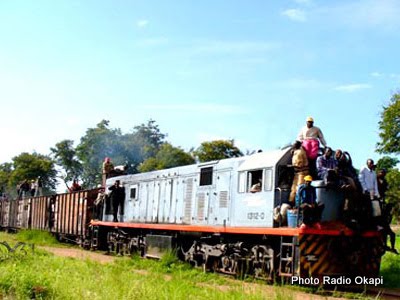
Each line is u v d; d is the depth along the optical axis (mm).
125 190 25641
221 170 18359
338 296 13164
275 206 15578
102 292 11523
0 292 11703
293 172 15883
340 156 15438
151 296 11359
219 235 17766
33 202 38000
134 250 23500
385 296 13844
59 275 13727
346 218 14766
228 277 16625
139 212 23797
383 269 18141
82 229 28672
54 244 30797
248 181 16859
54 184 73500
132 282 12758
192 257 19156
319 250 14430
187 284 13703
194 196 19688
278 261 15156
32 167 73125
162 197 22047
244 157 17703
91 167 63625
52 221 34188
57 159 71188
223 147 52094
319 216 14422
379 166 48531
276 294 11547
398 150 46625
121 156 61500
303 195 14383
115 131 63250
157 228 21047
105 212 27109
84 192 29109
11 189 75375
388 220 15742
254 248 16016
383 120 47000
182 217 20266
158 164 52438
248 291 12492
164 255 19359
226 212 17672
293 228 14430
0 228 45844
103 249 27156
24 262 16969
